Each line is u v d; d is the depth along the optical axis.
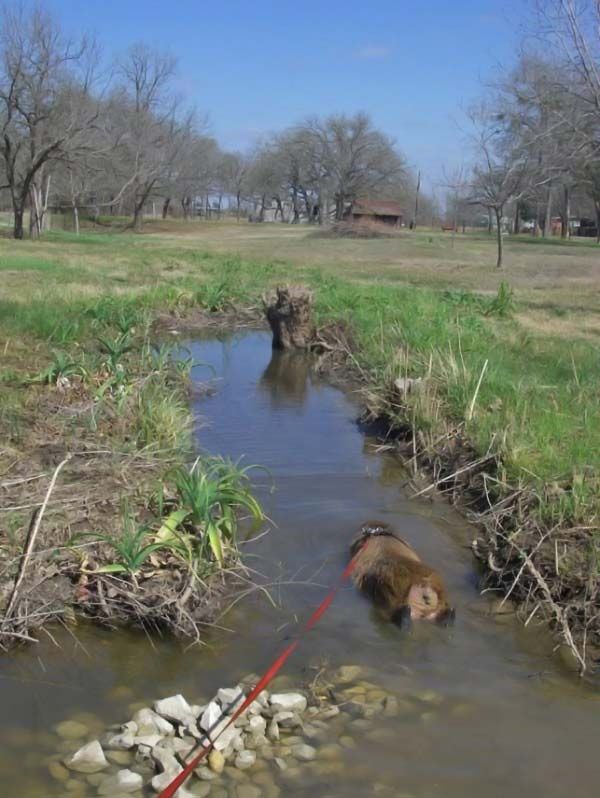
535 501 4.62
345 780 2.74
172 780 2.68
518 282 19.20
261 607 3.84
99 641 3.50
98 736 2.90
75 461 5.06
